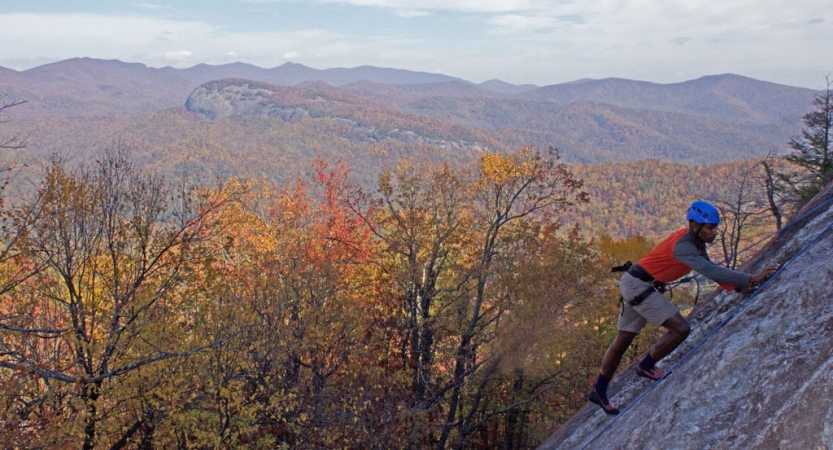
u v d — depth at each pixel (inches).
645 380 192.1
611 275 799.1
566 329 750.5
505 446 1010.1
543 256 791.1
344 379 826.2
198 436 558.9
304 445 716.0
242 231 946.7
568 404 967.0
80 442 511.2
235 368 621.6
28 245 552.7
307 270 860.0
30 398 553.6
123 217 662.5
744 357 134.0
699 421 131.6
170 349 590.6
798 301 130.5
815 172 1132.5
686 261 163.0
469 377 827.4
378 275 994.1
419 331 888.9
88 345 547.2
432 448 957.2
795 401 106.6
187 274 688.4
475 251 928.3
